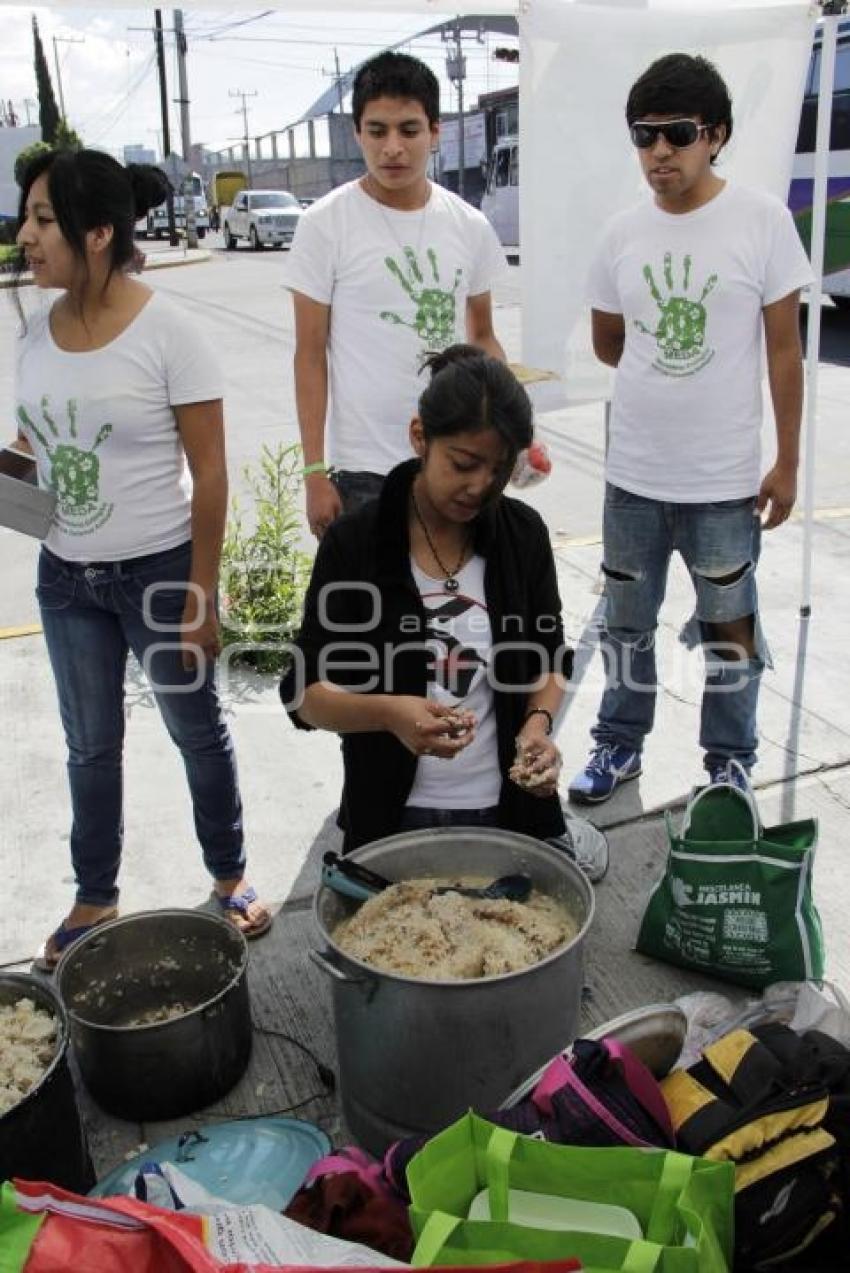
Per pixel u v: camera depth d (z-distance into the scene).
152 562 2.68
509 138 21.31
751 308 3.15
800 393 3.21
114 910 3.05
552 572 2.49
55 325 2.53
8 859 3.42
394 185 3.09
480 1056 2.08
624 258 3.28
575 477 7.31
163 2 3.32
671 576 5.50
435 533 2.35
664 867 3.25
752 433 3.28
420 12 3.74
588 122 4.09
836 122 12.49
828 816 3.51
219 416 2.63
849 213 12.59
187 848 3.46
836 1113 1.86
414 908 2.33
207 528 2.68
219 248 34.12
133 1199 1.60
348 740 2.47
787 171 4.23
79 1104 2.51
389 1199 1.82
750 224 3.10
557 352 4.39
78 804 2.90
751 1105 1.89
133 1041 2.35
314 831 3.55
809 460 4.69
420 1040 2.07
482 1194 1.66
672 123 2.94
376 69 2.98
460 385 2.03
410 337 3.20
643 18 3.96
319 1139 2.25
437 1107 2.14
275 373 11.21
